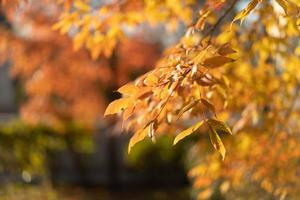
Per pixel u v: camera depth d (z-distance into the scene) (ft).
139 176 46.65
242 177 15.01
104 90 40.16
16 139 41.68
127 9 13.15
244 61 13.08
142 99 8.31
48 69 35.24
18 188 39.50
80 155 46.50
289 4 10.53
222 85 10.29
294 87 13.96
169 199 41.55
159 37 42.63
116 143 46.75
